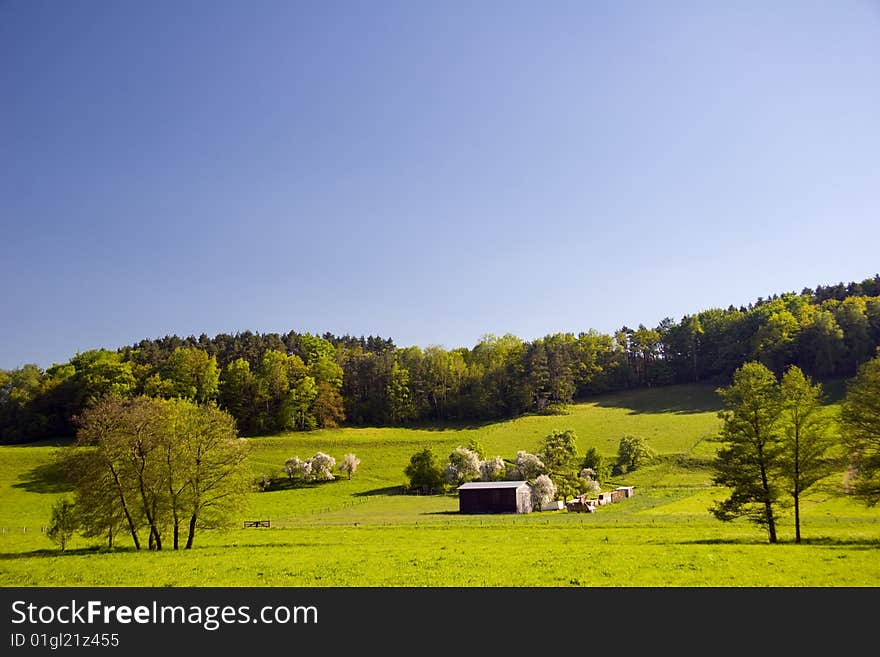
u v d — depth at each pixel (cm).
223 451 4825
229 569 3462
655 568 3186
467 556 3756
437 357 19112
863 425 4316
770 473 4575
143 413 4700
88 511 4647
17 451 12150
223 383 16325
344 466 12050
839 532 4925
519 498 8494
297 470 11775
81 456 4666
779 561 3325
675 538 4662
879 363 4450
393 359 19700
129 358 19012
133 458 4694
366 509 8988
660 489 9712
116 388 14650
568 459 10562
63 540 4669
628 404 17500
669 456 11506
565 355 19450
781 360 16225
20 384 15750
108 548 4788
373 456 13362
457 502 9662
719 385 18175
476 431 15488
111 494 4666
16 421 14312
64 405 14738
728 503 4531
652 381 19912
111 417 4731
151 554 4225
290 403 16025
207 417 4881
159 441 4697
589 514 7362
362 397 18625
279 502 9900
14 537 6166
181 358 16138
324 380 17875
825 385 14700
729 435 4638
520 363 18512
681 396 17575
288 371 17212
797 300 19325
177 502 4700
